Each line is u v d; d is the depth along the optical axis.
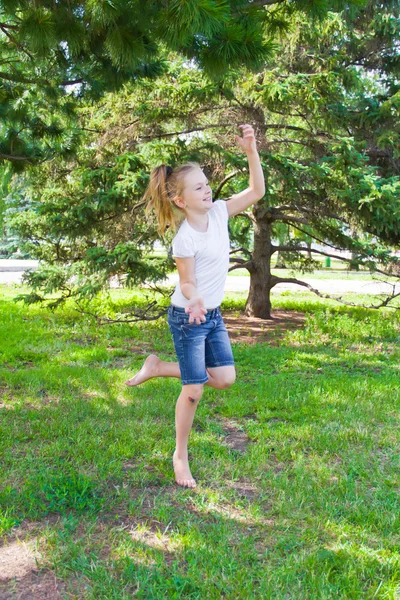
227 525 2.89
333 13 8.58
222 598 2.34
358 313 11.94
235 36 4.12
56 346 7.76
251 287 11.40
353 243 9.55
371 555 2.64
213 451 3.90
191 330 3.19
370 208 8.16
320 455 3.91
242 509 3.09
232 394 5.34
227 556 2.61
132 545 2.68
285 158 8.62
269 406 5.00
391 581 2.43
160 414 4.64
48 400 5.11
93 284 8.66
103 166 9.19
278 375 6.29
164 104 9.02
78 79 6.36
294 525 2.91
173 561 2.60
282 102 8.68
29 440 4.05
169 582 2.40
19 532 2.81
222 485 3.39
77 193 9.59
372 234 9.91
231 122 9.06
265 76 8.76
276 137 10.01
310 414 4.79
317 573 2.50
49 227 9.37
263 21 4.61
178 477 3.38
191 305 2.88
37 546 2.66
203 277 3.15
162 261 9.44
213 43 4.22
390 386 5.79
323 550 2.64
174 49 4.11
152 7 4.06
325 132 9.77
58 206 9.05
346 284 20.14
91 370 6.26
